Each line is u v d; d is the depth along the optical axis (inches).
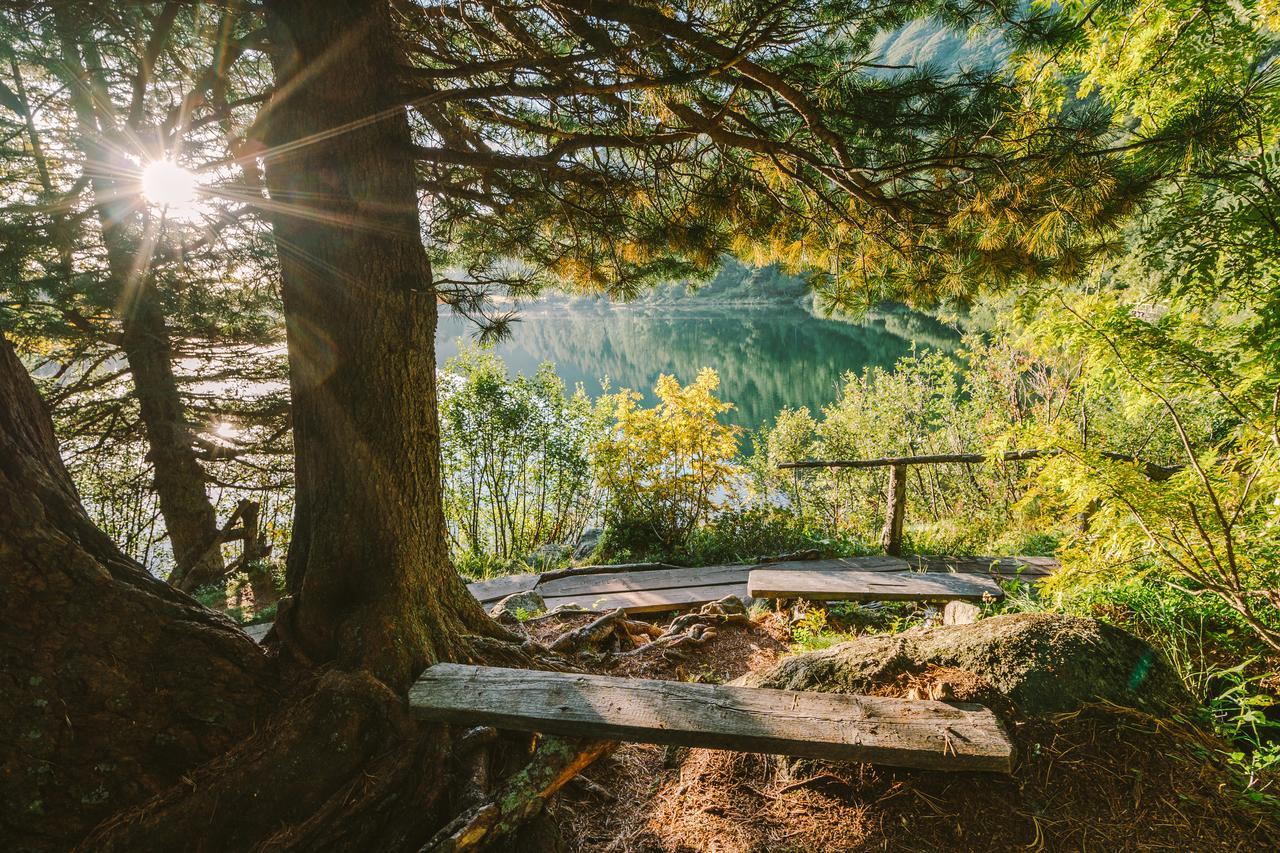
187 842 81.7
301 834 83.9
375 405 107.3
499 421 379.6
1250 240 104.7
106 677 83.6
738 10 101.7
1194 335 113.7
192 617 93.8
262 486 330.3
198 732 88.4
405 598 110.0
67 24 148.3
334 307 104.0
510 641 134.3
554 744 94.4
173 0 122.3
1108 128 101.9
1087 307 114.0
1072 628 98.1
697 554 262.1
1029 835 77.2
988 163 107.9
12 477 84.1
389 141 105.6
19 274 208.5
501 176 140.9
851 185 123.0
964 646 99.0
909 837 79.7
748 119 123.0
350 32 98.3
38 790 78.2
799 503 471.5
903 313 1325.0
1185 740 85.4
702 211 145.4
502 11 119.6
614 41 109.9
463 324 120.6
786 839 83.6
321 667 101.9
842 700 92.4
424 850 79.9
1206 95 99.4
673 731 89.7
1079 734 85.6
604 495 373.1
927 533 330.3
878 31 114.4
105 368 311.6
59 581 83.0
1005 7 101.0
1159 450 338.0
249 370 307.3
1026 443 125.3
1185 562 112.9
